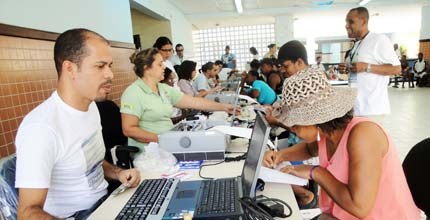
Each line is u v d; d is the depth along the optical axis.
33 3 2.17
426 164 1.10
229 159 1.50
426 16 9.28
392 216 0.96
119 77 3.74
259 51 11.27
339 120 0.95
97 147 1.30
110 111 2.07
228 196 1.04
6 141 1.84
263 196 1.03
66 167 1.13
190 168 1.41
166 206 1.01
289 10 8.39
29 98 2.07
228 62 9.56
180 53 5.82
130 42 4.23
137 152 1.70
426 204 1.10
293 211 0.95
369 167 0.87
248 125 2.17
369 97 2.19
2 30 1.83
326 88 0.95
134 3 4.50
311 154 1.30
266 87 3.54
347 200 0.90
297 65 1.77
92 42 1.06
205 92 3.88
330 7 8.27
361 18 2.18
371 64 2.12
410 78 9.86
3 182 1.04
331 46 12.04
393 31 12.77
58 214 1.16
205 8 7.66
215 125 1.85
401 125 4.67
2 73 1.85
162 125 2.09
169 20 6.61
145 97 1.98
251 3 7.52
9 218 1.03
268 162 1.26
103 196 1.28
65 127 1.12
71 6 2.70
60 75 1.10
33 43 2.15
